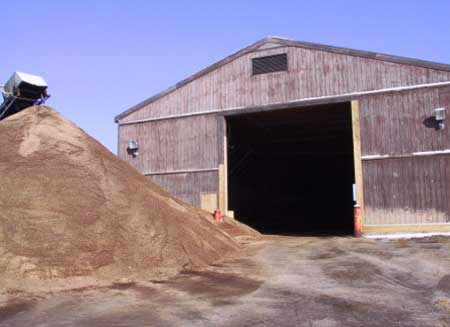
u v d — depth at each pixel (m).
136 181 16.75
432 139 21.39
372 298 9.62
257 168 42.72
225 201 25.84
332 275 12.35
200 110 27.08
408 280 11.36
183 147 27.25
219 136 26.41
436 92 21.53
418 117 21.77
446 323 7.68
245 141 36.47
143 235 13.67
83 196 13.73
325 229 37.53
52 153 14.93
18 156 14.41
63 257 11.58
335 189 46.97
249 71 26.05
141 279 11.91
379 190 22.06
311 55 24.56
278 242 22.14
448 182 20.84
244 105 25.91
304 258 15.85
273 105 25.17
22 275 10.69
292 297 9.88
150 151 28.14
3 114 27.47
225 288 10.91
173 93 27.94
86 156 15.59
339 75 23.77
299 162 45.62
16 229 11.72
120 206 14.23
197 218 18.61
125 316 8.43
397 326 7.61
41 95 26.97
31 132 15.74
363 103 23.00
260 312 8.64
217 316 8.39
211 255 15.53
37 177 13.69
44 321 8.12
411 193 21.45
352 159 45.88
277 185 44.56
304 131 34.62
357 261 14.51
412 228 21.22
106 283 11.29
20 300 9.57
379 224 21.86
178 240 14.55
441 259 14.05
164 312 8.70
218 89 26.75
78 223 12.73
